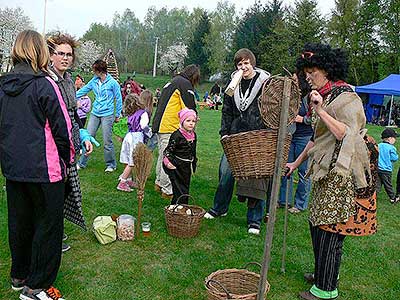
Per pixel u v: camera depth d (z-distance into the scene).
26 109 2.70
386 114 23.72
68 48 3.49
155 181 6.09
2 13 45.28
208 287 2.89
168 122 5.53
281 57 42.34
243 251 4.11
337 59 2.92
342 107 2.85
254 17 51.81
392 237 4.86
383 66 38.66
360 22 40.25
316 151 3.05
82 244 4.04
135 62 77.94
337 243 3.12
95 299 3.15
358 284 3.66
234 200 5.71
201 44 60.94
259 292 2.72
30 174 2.73
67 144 2.80
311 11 42.47
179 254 3.96
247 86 4.41
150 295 3.25
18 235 3.03
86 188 5.81
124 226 4.13
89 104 7.63
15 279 3.13
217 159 8.82
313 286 3.31
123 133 6.82
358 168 2.93
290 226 4.89
